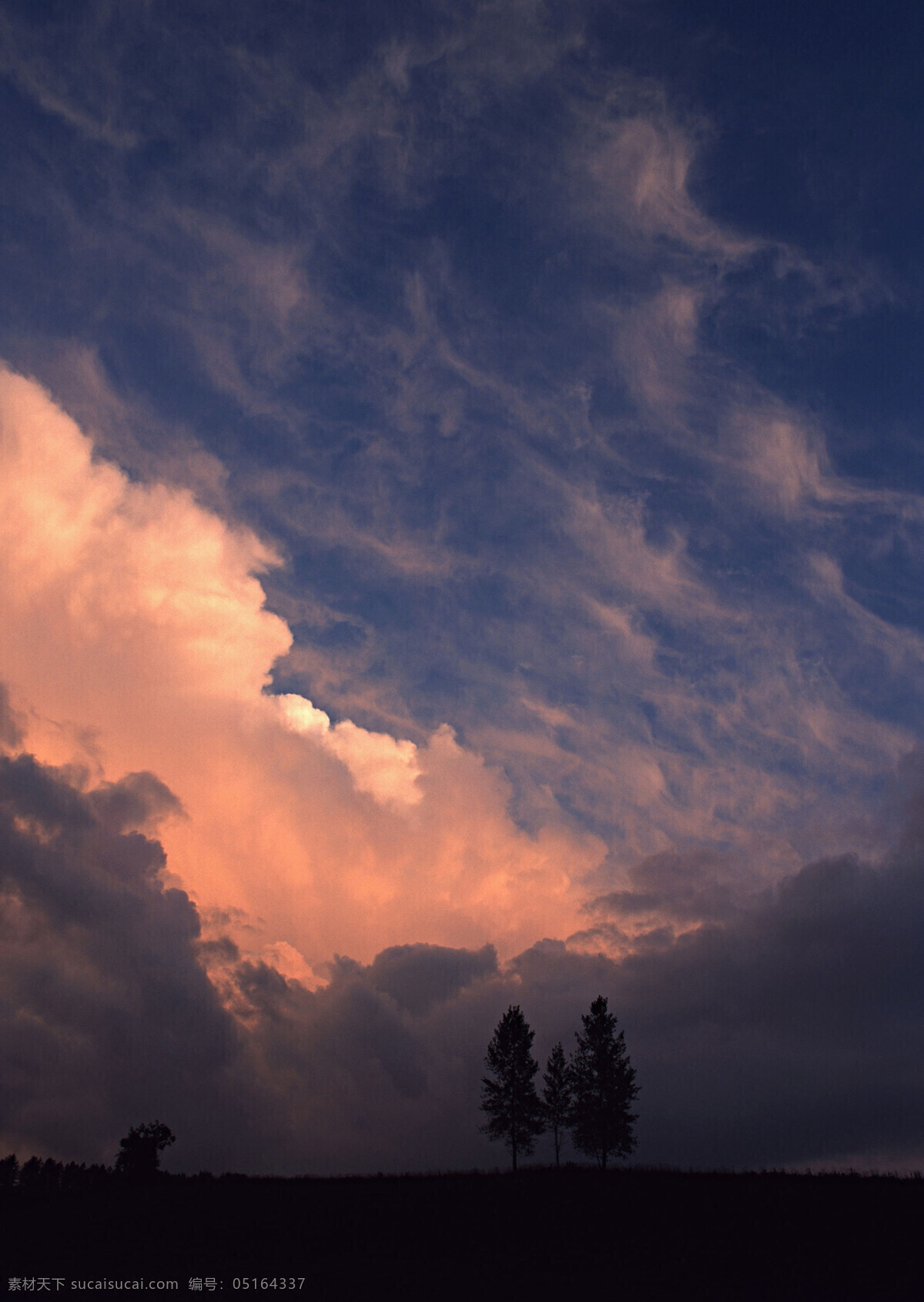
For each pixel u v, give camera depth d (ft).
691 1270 110.73
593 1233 128.26
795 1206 135.03
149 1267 114.32
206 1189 165.17
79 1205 150.71
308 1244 125.29
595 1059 183.83
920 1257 112.57
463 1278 109.50
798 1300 99.60
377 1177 178.50
